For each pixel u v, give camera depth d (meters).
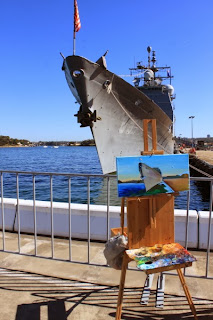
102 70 13.21
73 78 12.98
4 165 49.66
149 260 2.47
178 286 3.43
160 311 2.92
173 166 2.69
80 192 19.61
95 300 3.12
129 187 2.59
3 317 2.82
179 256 2.53
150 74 28.92
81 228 5.10
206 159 41.19
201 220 4.67
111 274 3.73
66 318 2.81
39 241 5.00
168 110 27.75
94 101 13.84
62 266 3.96
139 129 17.50
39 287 3.39
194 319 2.75
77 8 11.83
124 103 15.59
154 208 2.70
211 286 3.44
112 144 16.19
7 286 3.41
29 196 19.00
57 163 52.72
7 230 5.52
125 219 4.89
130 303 3.06
